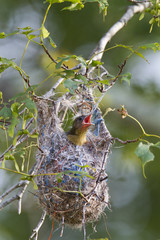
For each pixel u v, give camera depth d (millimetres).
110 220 13438
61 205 8023
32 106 6625
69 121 10992
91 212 8195
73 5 6938
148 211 13641
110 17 14180
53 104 8289
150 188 13695
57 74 6789
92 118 9109
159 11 8422
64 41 14477
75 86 6449
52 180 8055
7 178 12797
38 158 8234
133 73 14242
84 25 14461
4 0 14867
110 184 13594
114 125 13375
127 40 14234
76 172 6637
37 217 13102
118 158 13328
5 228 12602
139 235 13227
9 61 6918
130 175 13555
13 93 14375
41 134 8359
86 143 8852
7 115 6980
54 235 13211
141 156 6309
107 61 14148
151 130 13641
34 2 14969
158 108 13938
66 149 8523
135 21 14117
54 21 14672
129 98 13828
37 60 14477
